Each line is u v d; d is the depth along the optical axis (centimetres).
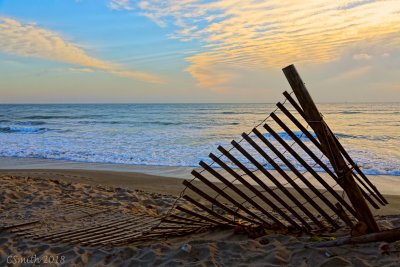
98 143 1930
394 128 2758
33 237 477
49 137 2281
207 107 9331
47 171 1160
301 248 380
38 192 764
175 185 939
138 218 564
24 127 3056
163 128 3017
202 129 2888
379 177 1036
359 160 1318
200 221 475
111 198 737
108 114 5725
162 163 1309
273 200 761
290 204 721
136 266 377
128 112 6431
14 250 442
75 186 852
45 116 5181
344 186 397
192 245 404
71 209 627
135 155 1502
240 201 753
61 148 1738
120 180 1008
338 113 5181
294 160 1248
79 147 1767
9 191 746
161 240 461
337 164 394
